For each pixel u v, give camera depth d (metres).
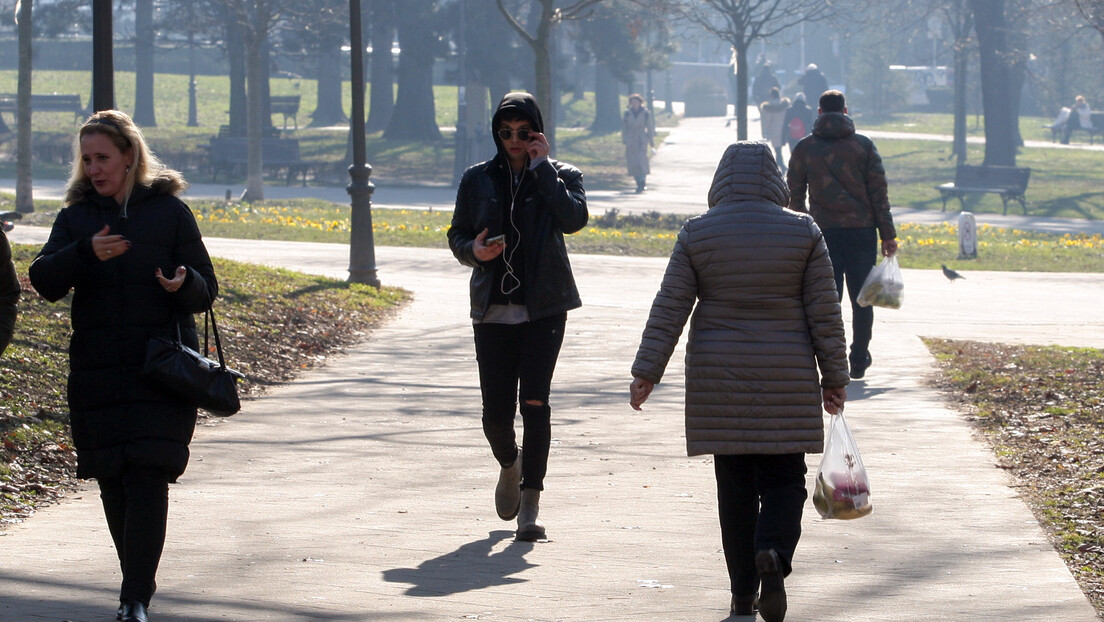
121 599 13.12
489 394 17.50
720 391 13.82
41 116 165.75
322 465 22.02
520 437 24.53
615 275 53.69
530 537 17.34
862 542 17.25
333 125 177.50
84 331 13.61
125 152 13.76
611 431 25.03
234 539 17.33
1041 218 101.31
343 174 123.38
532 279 17.08
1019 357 33.34
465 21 129.50
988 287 54.25
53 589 14.69
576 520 18.52
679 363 33.72
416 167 131.00
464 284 49.88
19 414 22.41
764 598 12.96
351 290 43.66
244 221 73.88
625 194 112.81
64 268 13.14
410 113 151.88
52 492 19.45
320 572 15.78
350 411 26.62
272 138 119.88
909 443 23.66
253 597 14.64
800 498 13.77
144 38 160.38
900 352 35.31
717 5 95.56
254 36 92.38
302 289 41.31
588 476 21.36
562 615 14.08
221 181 117.69
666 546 17.12
